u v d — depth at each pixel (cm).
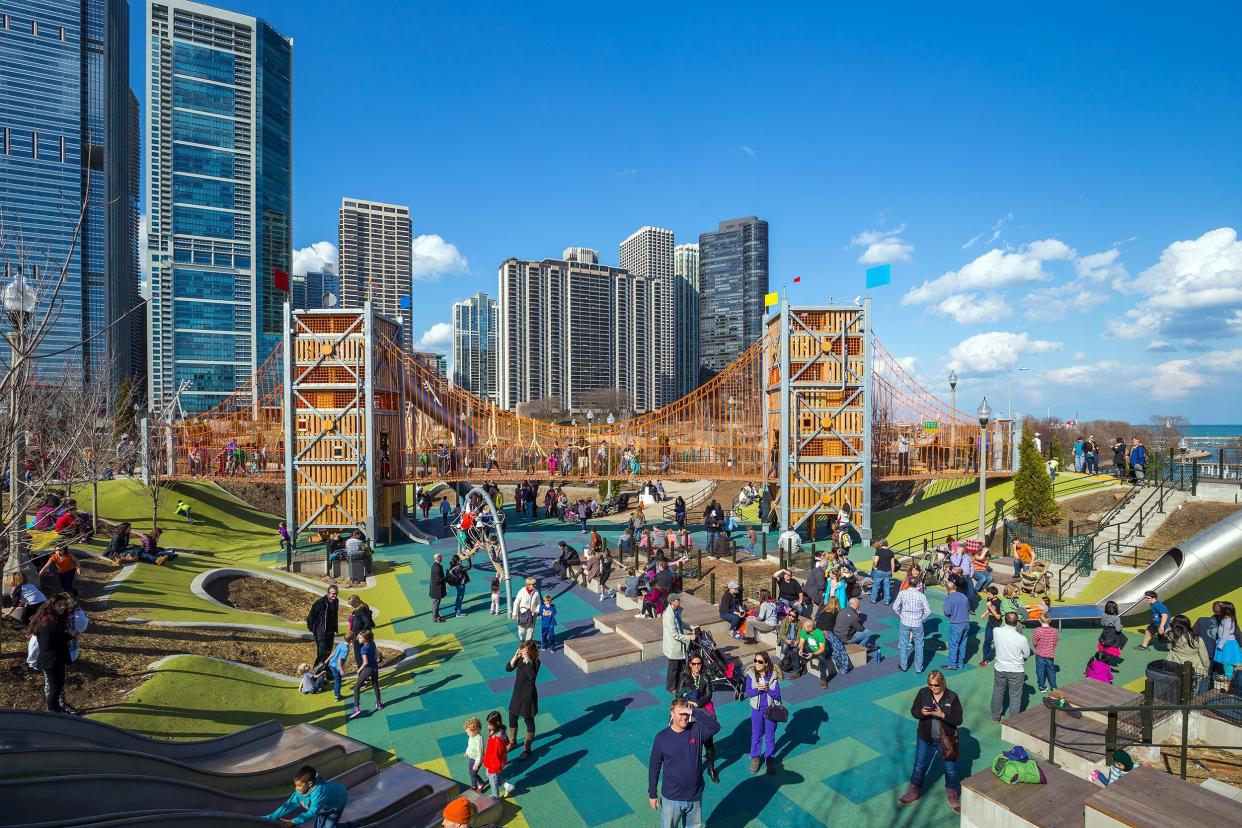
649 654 1556
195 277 15700
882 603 2017
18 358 993
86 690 1133
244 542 2920
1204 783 936
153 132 15738
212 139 16288
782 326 2931
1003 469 3262
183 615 1647
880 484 3750
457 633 1786
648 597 1758
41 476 1334
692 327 19350
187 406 15138
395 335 3306
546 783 1031
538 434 4106
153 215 15600
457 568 1964
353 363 2938
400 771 1007
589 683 1414
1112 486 2886
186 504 3058
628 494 4072
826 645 1427
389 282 17562
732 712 1277
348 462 2916
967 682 1397
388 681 1437
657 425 4134
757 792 998
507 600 1961
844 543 2534
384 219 17588
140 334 14962
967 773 1038
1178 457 2984
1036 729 1099
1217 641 1271
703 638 1355
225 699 1226
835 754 1109
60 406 2292
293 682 1396
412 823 895
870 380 2931
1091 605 1770
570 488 4997
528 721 1103
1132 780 802
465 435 3872
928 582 2144
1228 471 2703
